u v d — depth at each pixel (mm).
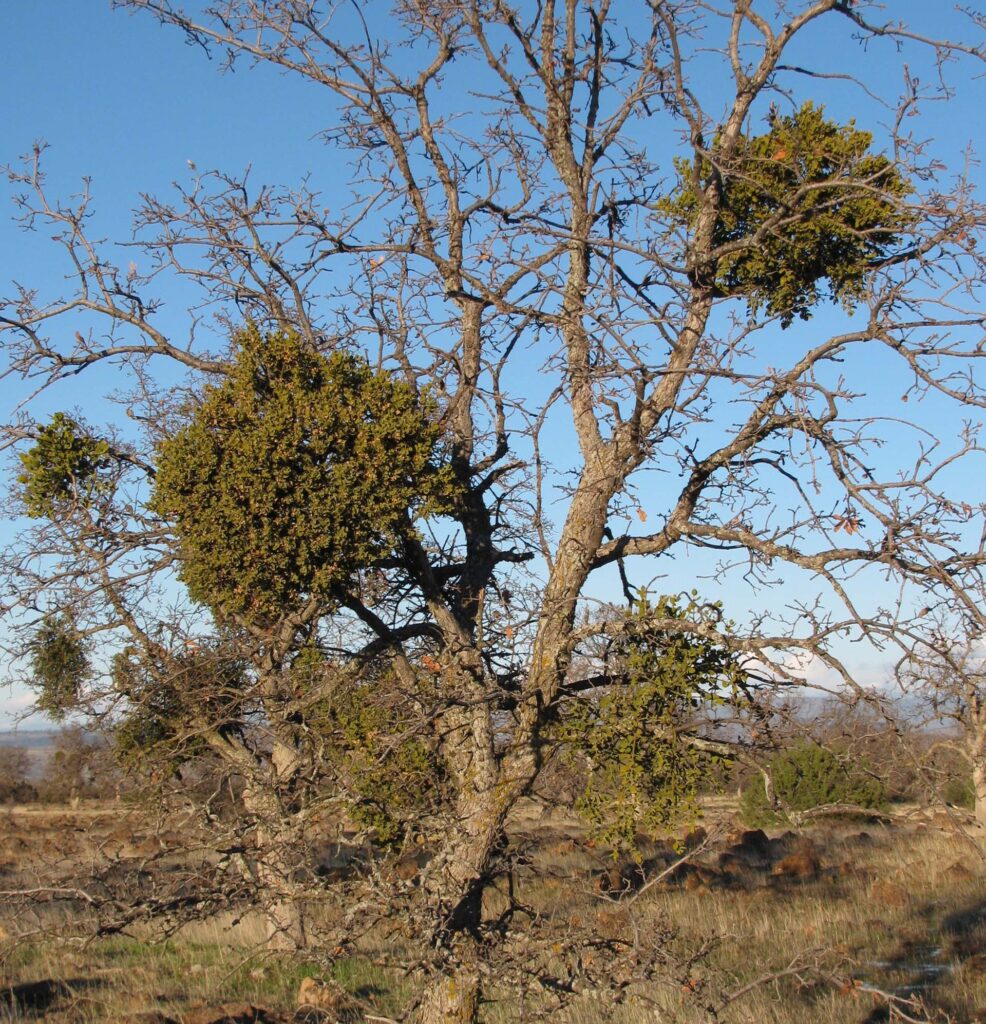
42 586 7883
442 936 5906
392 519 6219
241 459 6113
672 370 5906
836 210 6664
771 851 22469
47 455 8344
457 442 7004
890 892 15539
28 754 35500
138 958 12312
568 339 6672
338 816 6848
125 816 7043
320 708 7004
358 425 6227
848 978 6117
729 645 5977
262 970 10844
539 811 7840
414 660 7656
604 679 6477
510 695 6207
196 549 6332
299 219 7414
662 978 5555
